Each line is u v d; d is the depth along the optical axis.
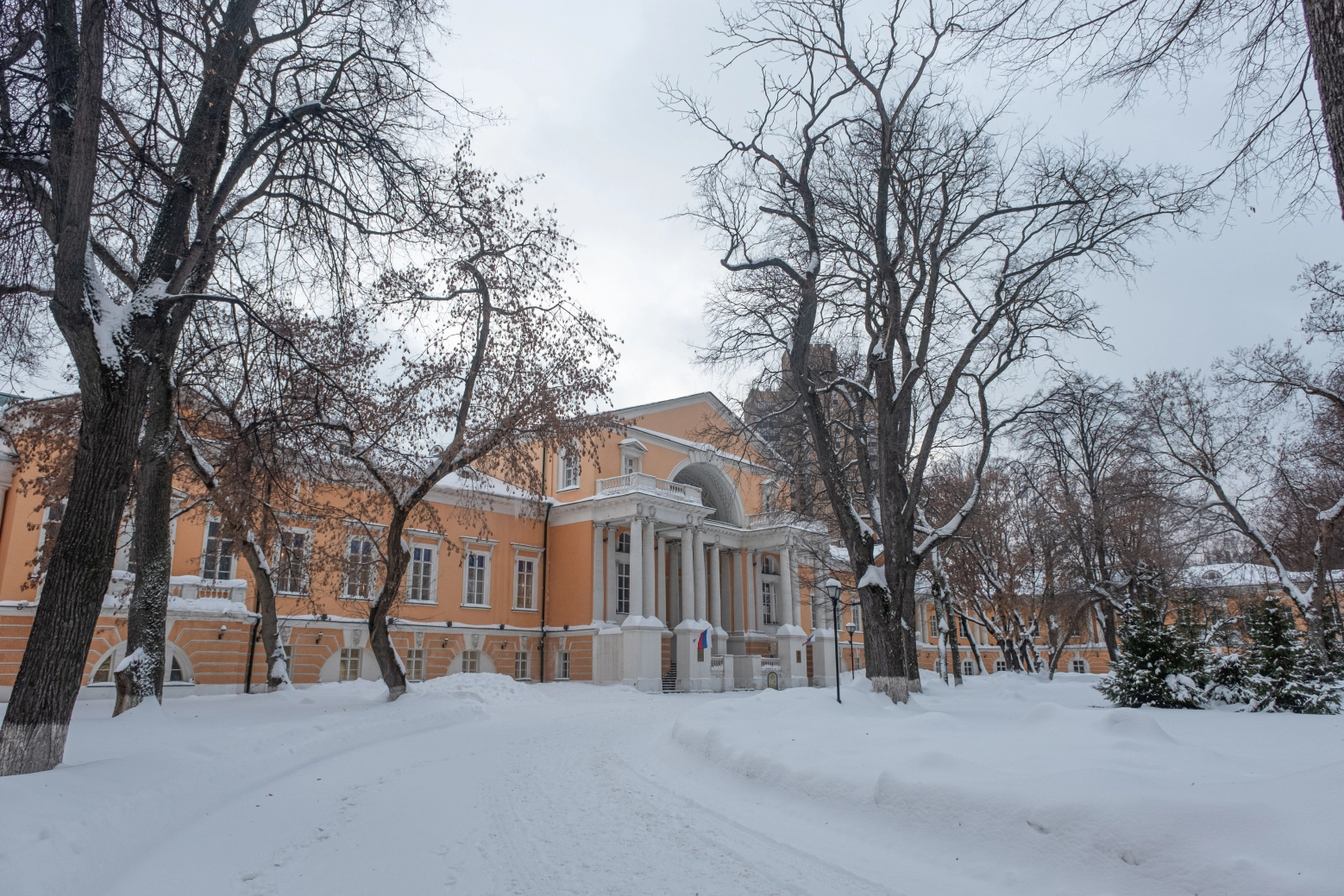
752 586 49.62
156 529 15.88
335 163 12.38
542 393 21.36
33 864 5.47
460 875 6.43
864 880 5.97
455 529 39.16
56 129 9.12
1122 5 7.44
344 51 12.55
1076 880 5.38
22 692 8.22
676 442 47.53
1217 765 7.71
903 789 7.30
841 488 19.72
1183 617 19.92
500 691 29.05
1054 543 38.00
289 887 6.21
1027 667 43.50
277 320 16.03
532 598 42.50
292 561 22.56
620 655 39.38
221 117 11.81
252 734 12.98
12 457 21.20
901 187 18.80
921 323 19.30
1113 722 9.59
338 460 21.33
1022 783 6.57
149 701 14.23
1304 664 17.53
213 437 21.00
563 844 7.36
